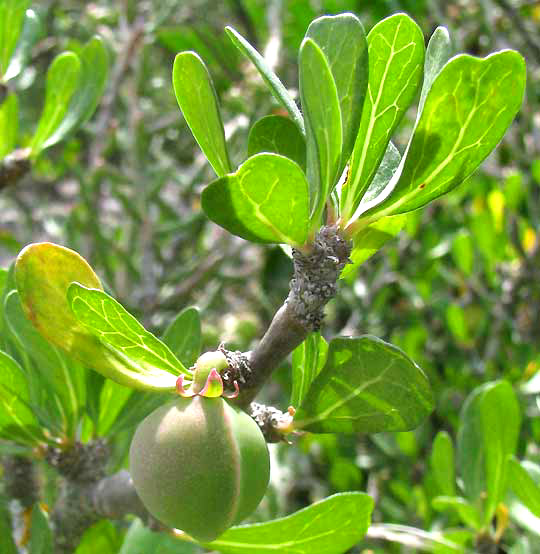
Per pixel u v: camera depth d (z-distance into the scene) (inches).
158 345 3.8
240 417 3.7
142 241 11.7
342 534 4.5
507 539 8.0
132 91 12.6
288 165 3.4
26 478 6.1
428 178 3.9
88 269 4.1
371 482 10.7
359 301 11.9
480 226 10.6
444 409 10.6
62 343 4.0
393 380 4.0
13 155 6.8
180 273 12.2
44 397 5.3
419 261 11.9
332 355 4.1
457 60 3.6
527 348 10.2
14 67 6.9
